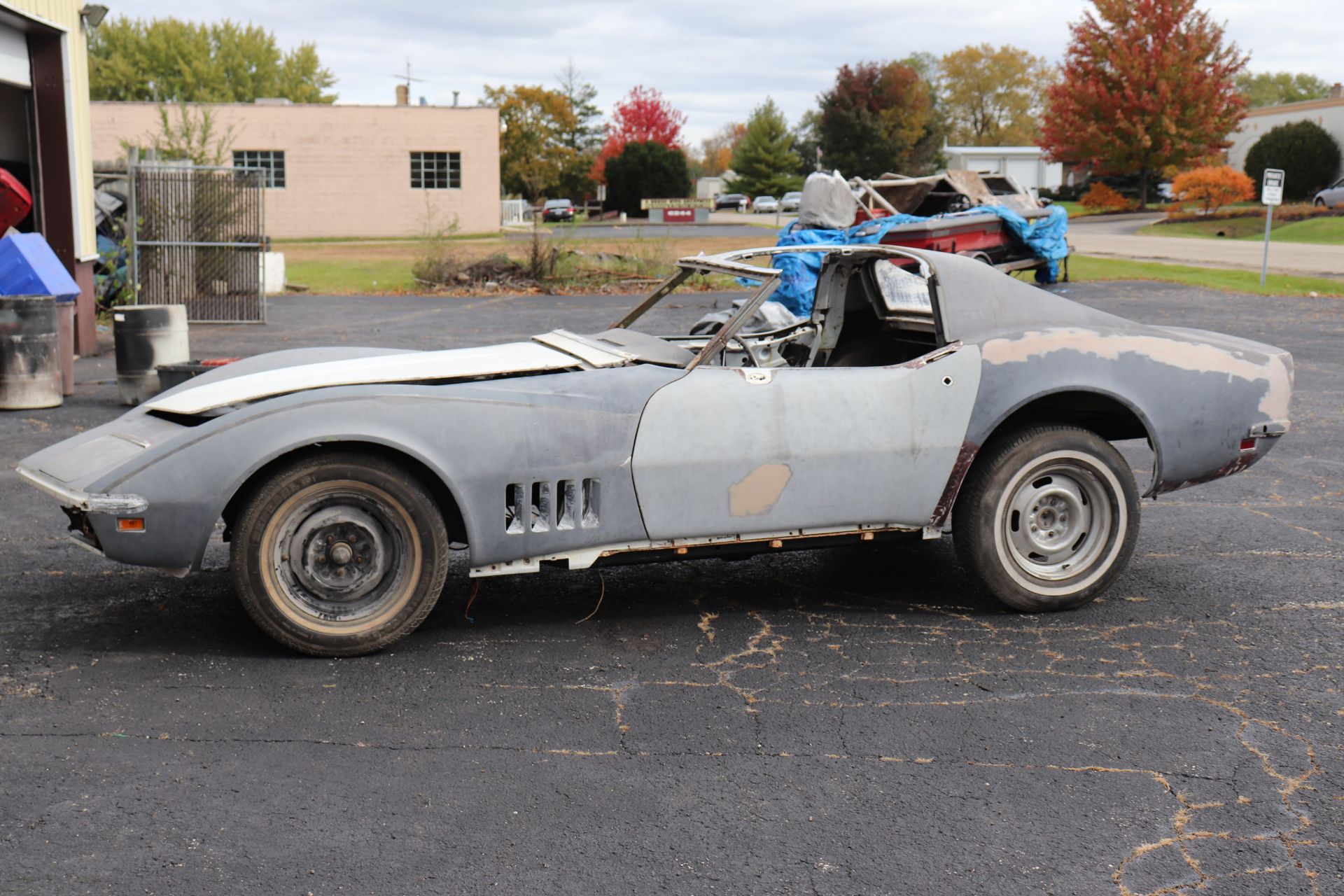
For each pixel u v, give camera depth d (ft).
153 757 10.94
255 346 44.98
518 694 12.62
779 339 18.44
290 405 12.92
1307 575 17.29
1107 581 15.57
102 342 48.19
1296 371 38.32
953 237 59.67
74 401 32.40
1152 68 180.65
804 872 9.09
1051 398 15.58
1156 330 16.19
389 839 9.52
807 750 11.30
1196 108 180.45
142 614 15.14
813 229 56.29
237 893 8.69
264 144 139.64
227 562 17.61
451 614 15.39
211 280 55.36
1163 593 16.44
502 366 14.66
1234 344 16.44
